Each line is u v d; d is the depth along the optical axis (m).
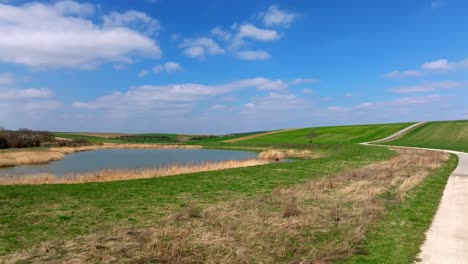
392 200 12.82
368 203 12.19
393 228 9.38
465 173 21.36
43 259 7.00
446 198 13.52
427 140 73.19
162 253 7.41
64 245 7.80
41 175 24.59
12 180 21.09
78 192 13.95
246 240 8.34
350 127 108.50
